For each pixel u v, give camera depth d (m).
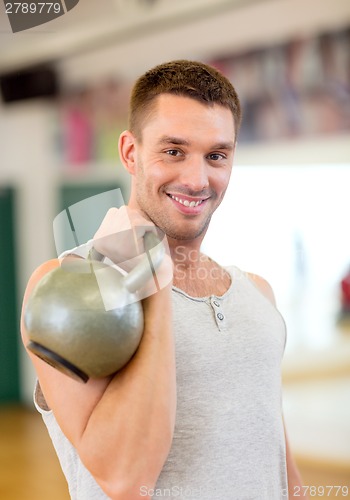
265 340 1.25
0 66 6.70
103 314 1.00
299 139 5.20
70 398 1.09
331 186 5.07
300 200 5.23
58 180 6.88
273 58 5.25
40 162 6.97
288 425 5.20
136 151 1.21
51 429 1.22
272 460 1.23
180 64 1.19
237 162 5.50
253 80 5.41
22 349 6.95
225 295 1.27
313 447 5.04
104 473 1.07
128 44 5.99
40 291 1.03
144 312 1.09
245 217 5.30
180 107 1.15
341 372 5.07
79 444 1.09
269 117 5.37
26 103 6.93
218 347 1.20
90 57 6.31
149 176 1.18
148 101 1.18
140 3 5.52
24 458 4.80
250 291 1.31
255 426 1.20
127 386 1.06
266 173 5.39
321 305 5.19
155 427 1.06
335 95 4.93
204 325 1.21
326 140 5.05
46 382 1.12
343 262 5.05
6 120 7.11
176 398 1.11
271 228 5.29
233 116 1.21
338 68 4.87
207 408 1.17
